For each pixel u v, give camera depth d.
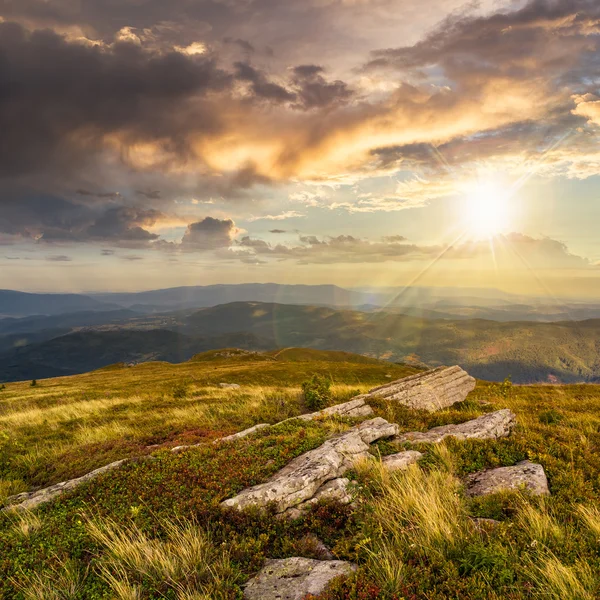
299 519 3.36
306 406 7.98
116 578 2.93
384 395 7.67
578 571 2.65
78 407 10.13
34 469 5.29
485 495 3.44
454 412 6.12
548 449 4.28
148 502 3.70
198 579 2.84
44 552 3.22
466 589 2.57
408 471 3.73
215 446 4.81
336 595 2.57
